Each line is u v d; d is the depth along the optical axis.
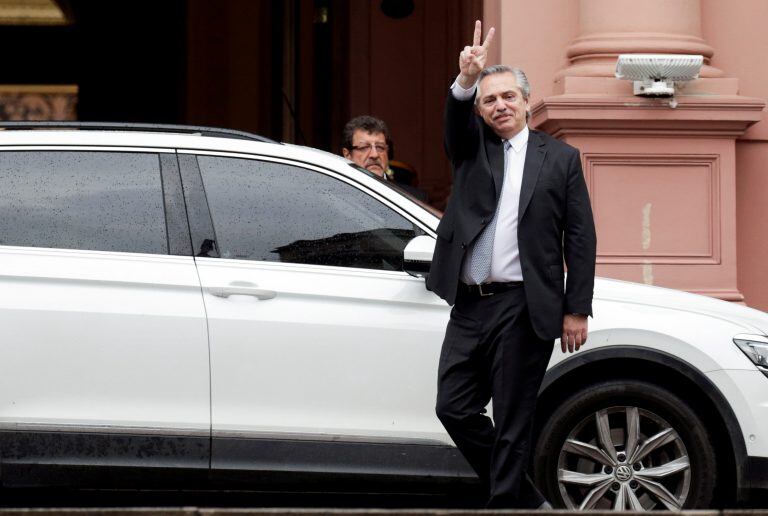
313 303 12.28
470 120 11.42
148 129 12.85
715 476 12.61
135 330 12.09
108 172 12.55
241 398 12.14
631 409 12.59
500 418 11.28
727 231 19.47
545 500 11.52
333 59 28.05
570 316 11.33
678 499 12.62
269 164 12.67
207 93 29.55
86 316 12.07
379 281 12.39
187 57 29.56
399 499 14.34
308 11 29.19
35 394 12.02
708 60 20.09
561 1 20.42
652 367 12.64
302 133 29.11
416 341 12.28
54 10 30.92
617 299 12.67
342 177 12.68
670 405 12.54
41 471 12.02
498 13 20.70
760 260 20.30
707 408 12.67
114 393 12.05
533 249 11.22
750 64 20.44
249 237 12.47
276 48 29.47
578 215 11.30
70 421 12.02
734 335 12.57
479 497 14.45
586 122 19.20
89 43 30.91
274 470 12.19
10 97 30.98
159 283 12.18
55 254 12.24
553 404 12.59
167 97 30.67
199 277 12.23
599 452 12.57
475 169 11.39
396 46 26.98
